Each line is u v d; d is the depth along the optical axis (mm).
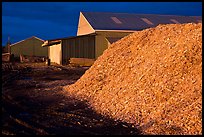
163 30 20766
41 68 37125
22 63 48406
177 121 11328
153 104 13273
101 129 11516
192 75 14141
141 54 19234
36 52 66750
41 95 19062
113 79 18125
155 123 11664
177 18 51531
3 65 37094
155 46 18984
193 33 17531
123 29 43969
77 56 42219
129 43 21781
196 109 11586
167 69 15312
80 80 20531
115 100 15188
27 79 27062
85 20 47312
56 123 12344
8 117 12805
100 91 17500
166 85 14039
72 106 15750
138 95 14531
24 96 18719
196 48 15758
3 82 24281
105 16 48719
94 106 15516
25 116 13406
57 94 19156
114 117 13344
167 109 12383
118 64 19672
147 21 48688
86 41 42438
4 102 16281
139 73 16609
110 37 43000
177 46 16938
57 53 45969
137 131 11227
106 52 22406
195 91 12898
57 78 27828
